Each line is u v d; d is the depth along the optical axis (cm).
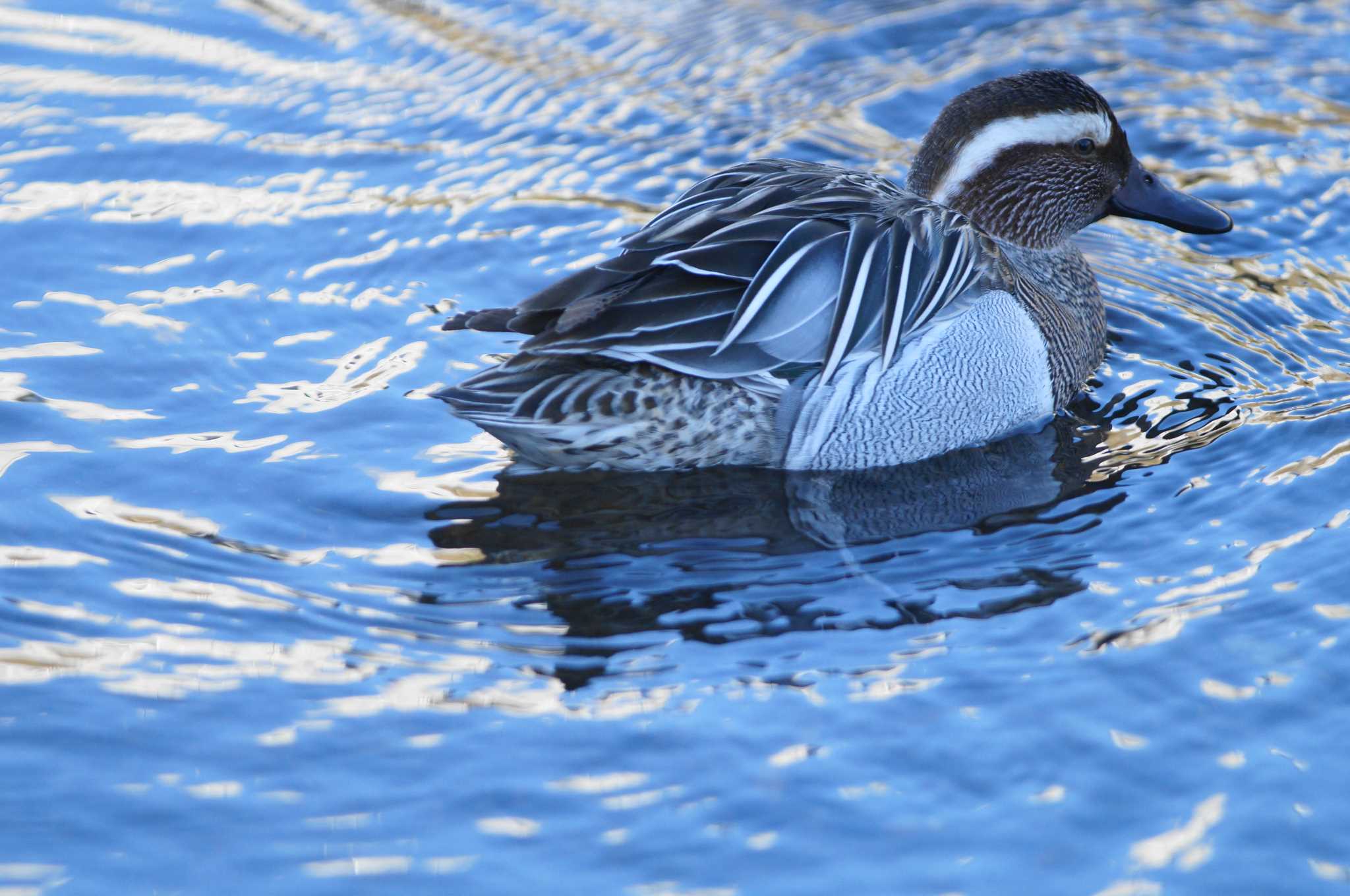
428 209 1385
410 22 1730
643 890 690
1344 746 771
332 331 1213
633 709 808
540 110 1564
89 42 1661
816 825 727
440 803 743
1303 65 1639
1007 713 800
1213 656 841
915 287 1052
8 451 1041
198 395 1123
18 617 880
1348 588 898
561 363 1005
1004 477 1059
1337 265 1334
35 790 750
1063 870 698
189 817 734
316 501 1005
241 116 1528
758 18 1773
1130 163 1276
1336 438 1070
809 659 849
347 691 823
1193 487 1026
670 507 1013
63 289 1247
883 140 1523
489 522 988
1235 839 714
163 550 948
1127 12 1766
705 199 1091
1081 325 1201
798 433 1050
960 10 1780
